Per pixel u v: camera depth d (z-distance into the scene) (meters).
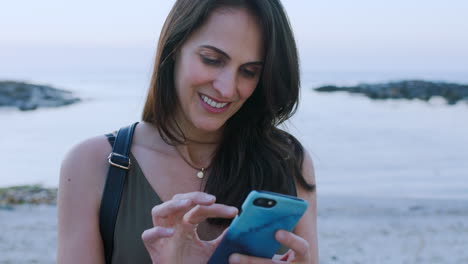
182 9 2.04
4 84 40.94
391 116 31.16
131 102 41.53
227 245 1.73
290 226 1.71
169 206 1.64
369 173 14.80
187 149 2.20
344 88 58.28
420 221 8.95
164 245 1.71
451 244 7.56
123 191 2.06
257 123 2.25
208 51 1.96
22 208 9.32
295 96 2.26
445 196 11.71
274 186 2.19
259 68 2.08
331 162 16.42
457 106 39.88
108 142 2.13
